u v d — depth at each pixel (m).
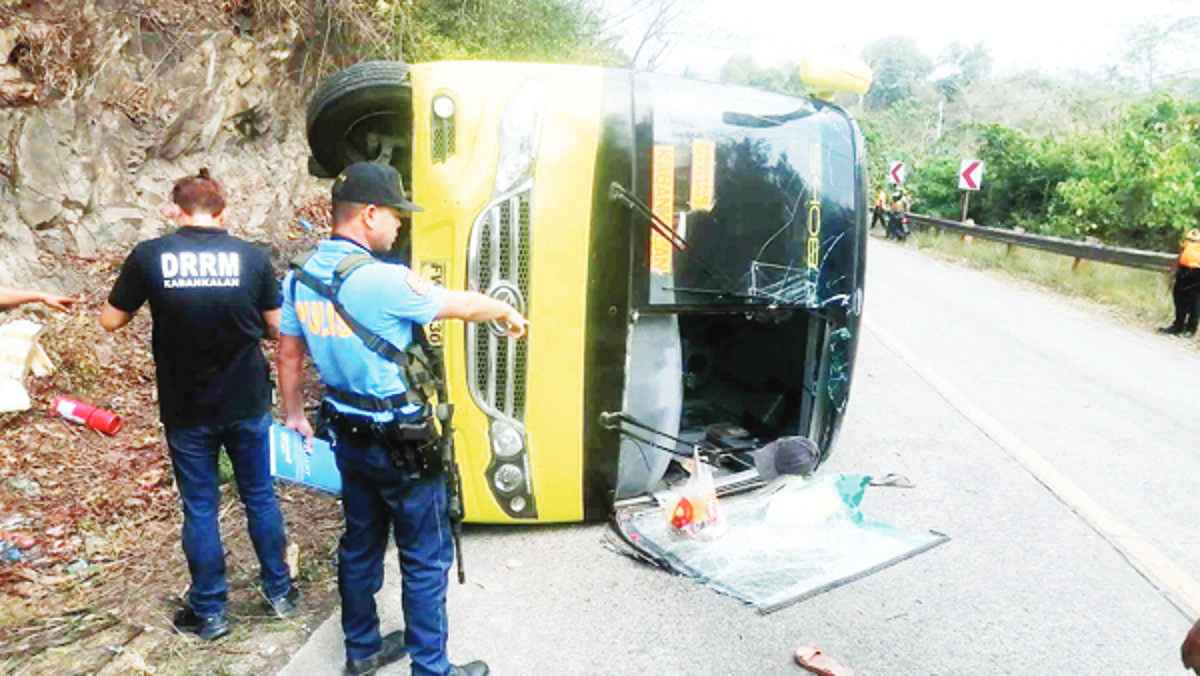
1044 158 24.62
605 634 3.42
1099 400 7.12
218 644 3.31
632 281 4.10
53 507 4.30
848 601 3.71
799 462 4.73
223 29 8.26
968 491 4.96
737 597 3.69
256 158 8.93
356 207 2.81
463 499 4.13
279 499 4.55
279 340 3.07
